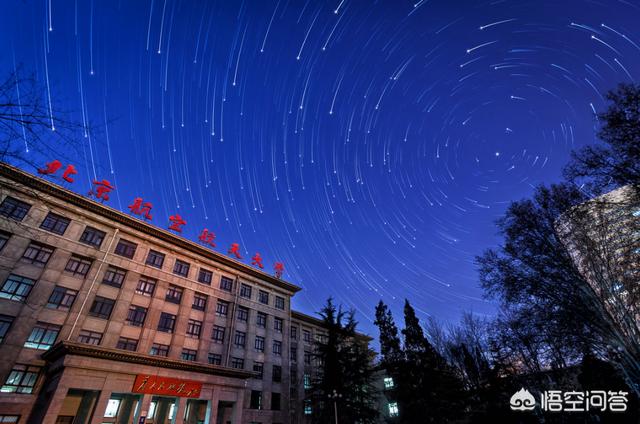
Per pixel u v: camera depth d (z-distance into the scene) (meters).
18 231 22.09
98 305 24.17
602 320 14.26
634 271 13.60
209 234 35.81
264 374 33.09
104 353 20.03
